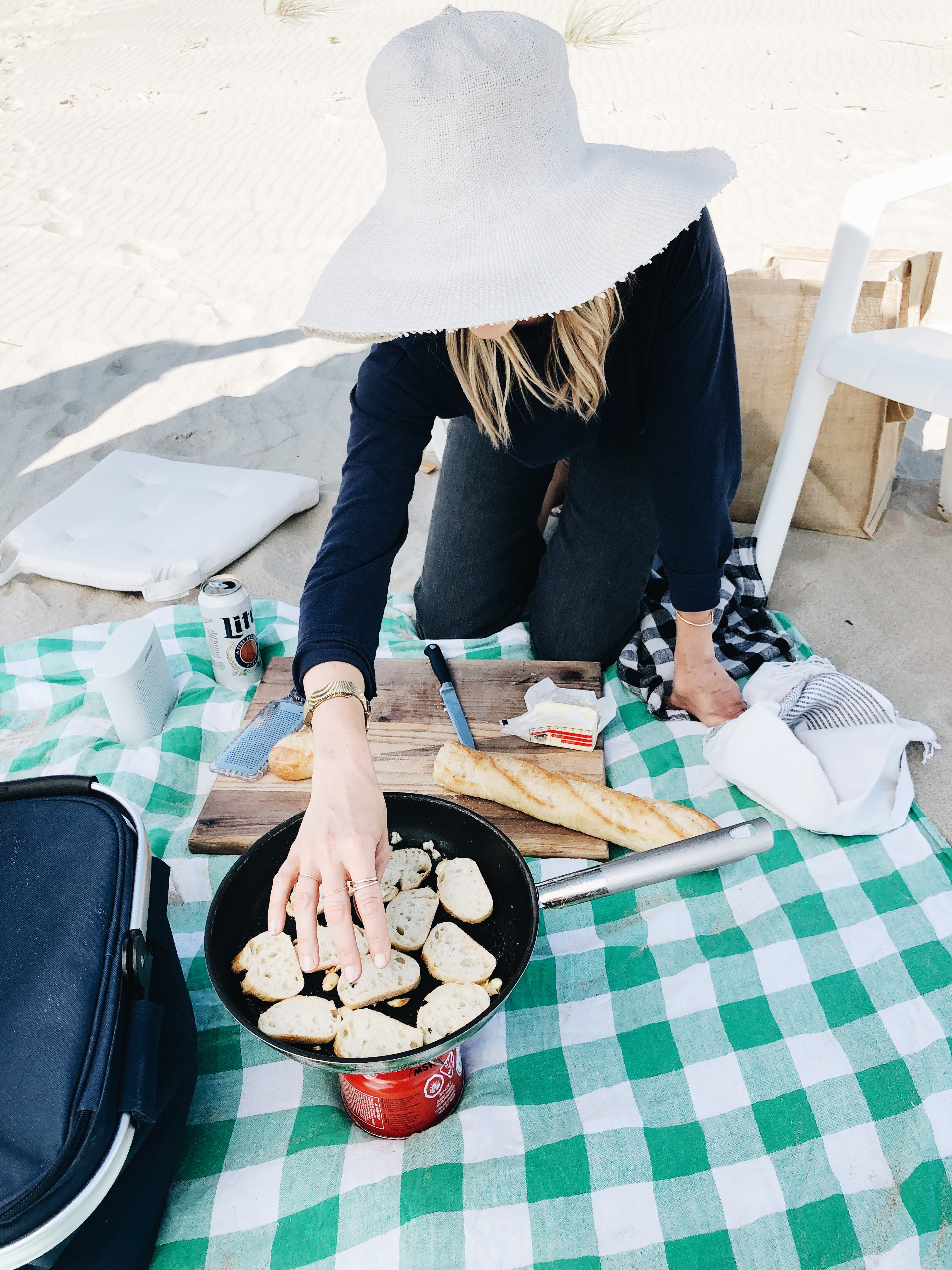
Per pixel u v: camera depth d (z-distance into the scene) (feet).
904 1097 4.06
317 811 3.52
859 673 6.87
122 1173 3.43
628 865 4.05
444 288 3.03
